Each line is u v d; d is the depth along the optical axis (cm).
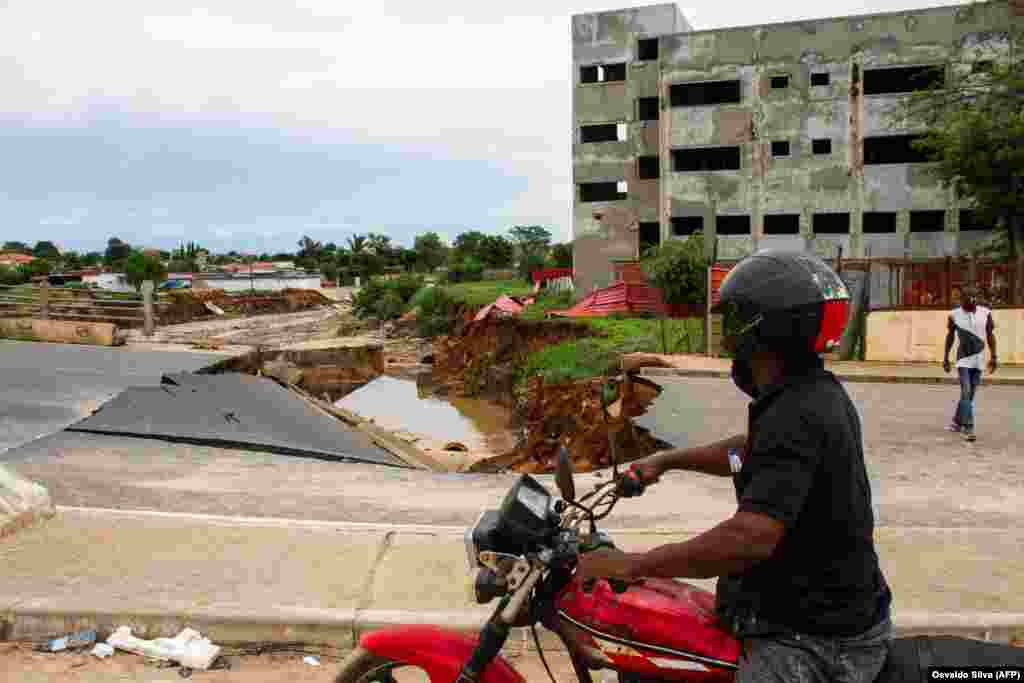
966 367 1127
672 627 236
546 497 251
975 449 1065
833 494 219
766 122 4369
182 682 421
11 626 467
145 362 1730
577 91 4981
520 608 234
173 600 485
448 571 539
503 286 6694
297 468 932
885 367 1911
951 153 3231
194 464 917
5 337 2105
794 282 224
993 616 478
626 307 3478
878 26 4178
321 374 2348
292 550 578
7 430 1044
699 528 643
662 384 1739
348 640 466
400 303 6812
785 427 216
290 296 9506
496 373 3444
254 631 466
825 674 225
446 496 817
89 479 822
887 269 2080
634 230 4909
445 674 258
